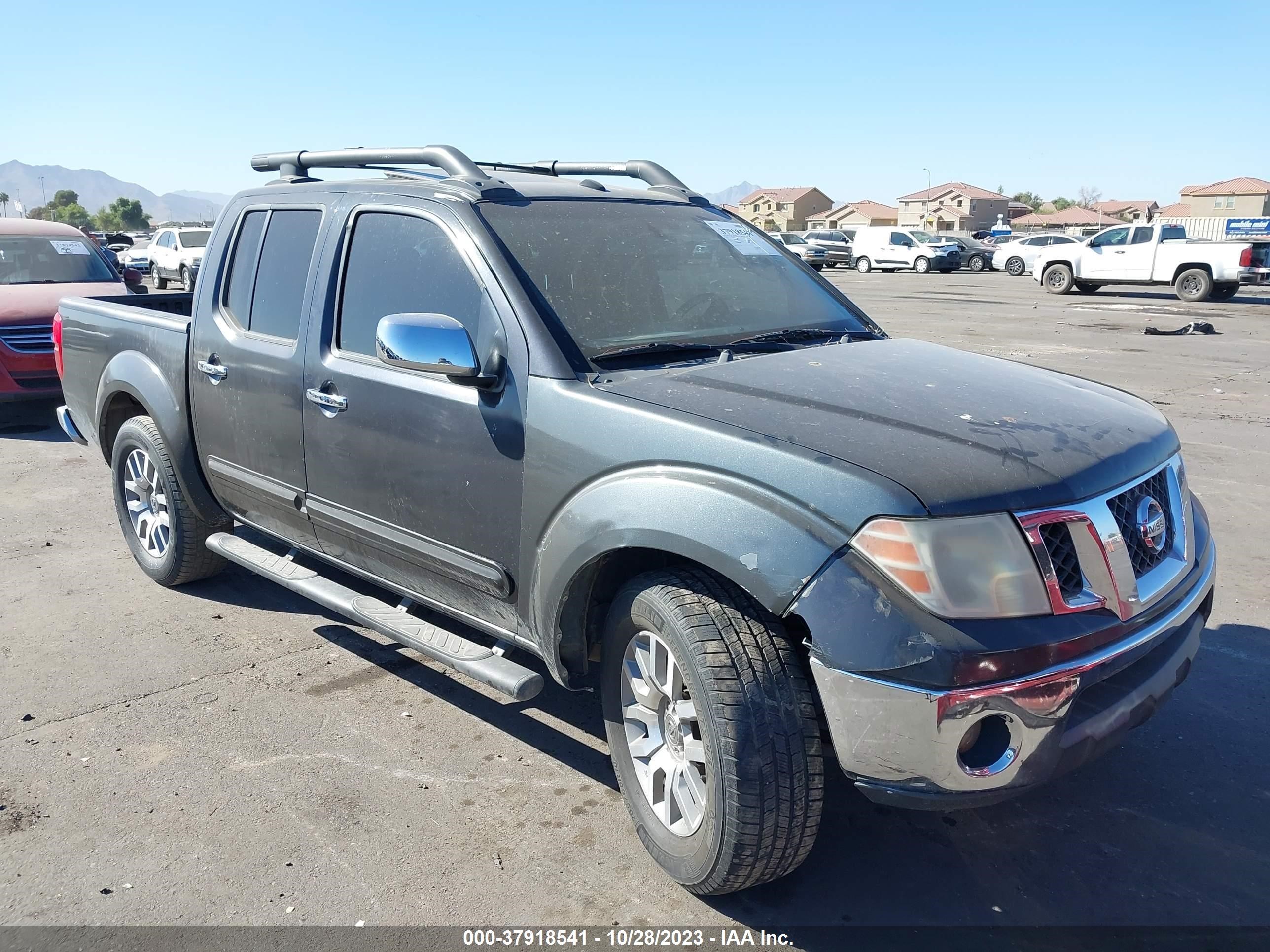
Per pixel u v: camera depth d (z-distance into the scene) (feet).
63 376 18.54
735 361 10.43
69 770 11.35
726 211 14.03
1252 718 12.54
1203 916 9.09
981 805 7.77
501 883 9.48
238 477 14.08
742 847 8.32
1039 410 9.47
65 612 15.93
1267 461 24.91
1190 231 150.82
